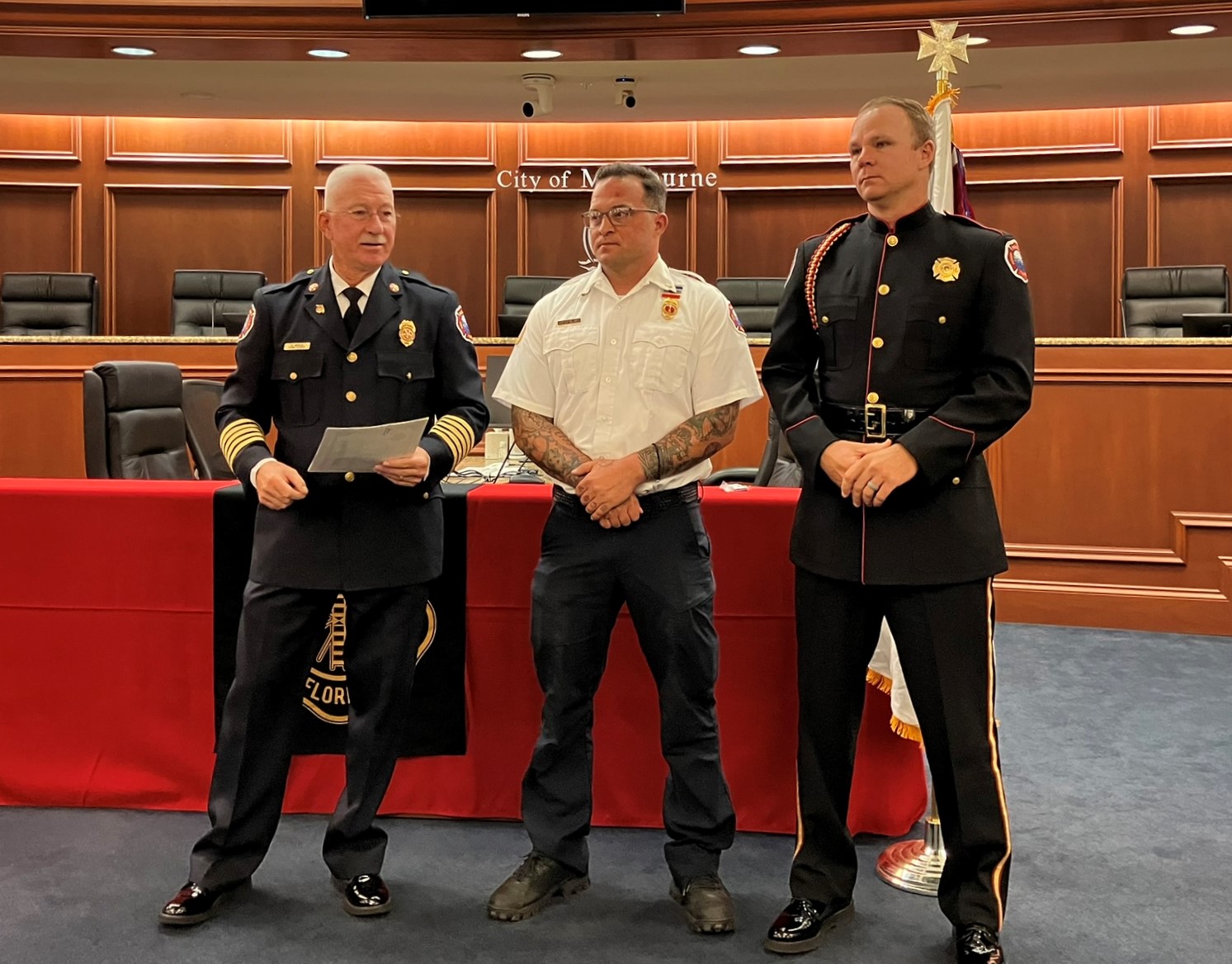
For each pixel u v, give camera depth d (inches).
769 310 262.2
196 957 82.7
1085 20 208.8
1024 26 211.6
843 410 84.5
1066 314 314.7
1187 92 270.5
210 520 108.0
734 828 92.0
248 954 83.3
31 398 221.1
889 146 81.6
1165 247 306.5
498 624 107.6
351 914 89.7
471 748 109.0
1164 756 129.0
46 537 109.3
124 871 97.0
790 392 87.0
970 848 82.4
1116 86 265.1
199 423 153.2
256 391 91.8
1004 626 192.9
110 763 110.8
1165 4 205.8
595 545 88.9
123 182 327.6
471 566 107.1
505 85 273.4
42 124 324.2
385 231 88.5
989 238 82.2
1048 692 154.6
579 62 252.4
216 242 332.5
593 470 86.3
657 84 271.0
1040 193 314.3
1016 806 114.1
